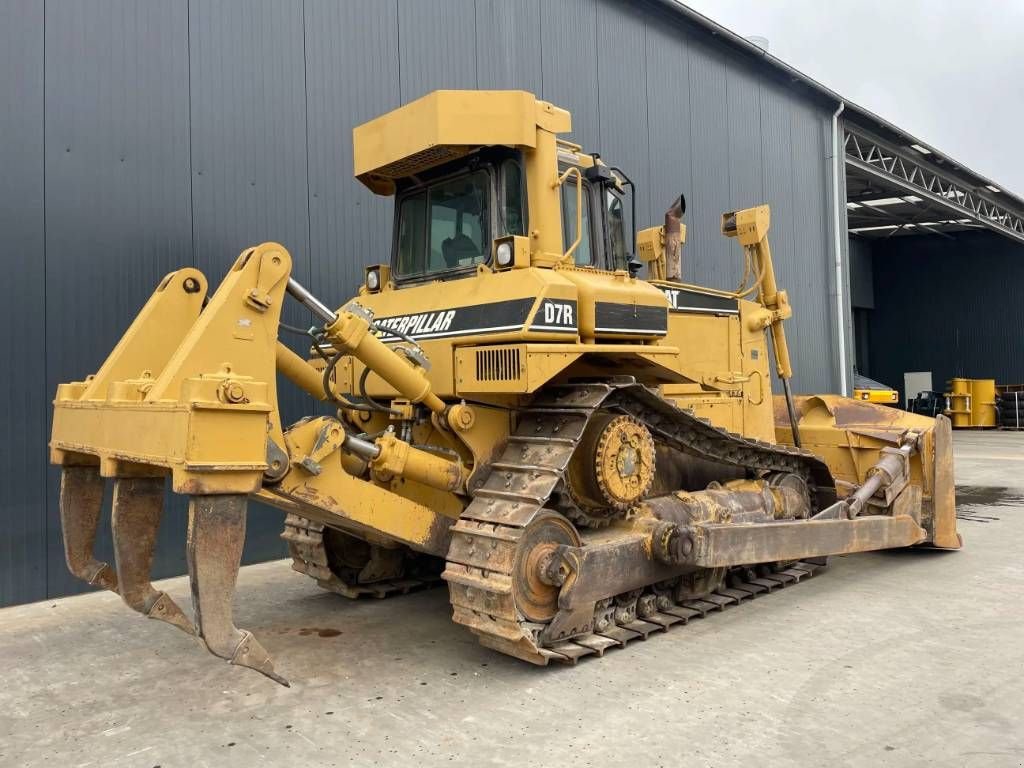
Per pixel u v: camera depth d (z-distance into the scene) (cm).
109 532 696
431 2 942
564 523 505
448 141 518
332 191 841
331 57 846
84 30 687
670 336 674
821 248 1700
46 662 514
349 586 645
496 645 484
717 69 1417
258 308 417
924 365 3219
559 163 568
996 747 376
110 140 699
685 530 533
